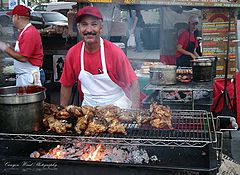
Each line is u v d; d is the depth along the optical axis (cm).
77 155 253
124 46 596
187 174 213
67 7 1282
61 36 729
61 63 738
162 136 240
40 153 259
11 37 641
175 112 298
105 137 231
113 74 333
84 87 345
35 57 488
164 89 415
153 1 458
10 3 675
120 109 286
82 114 271
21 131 240
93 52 326
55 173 220
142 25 639
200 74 452
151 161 239
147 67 517
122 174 217
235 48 491
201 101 449
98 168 220
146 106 430
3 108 238
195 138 231
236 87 482
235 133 552
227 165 322
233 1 461
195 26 611
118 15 552
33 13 1174
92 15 302
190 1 462
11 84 547
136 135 245
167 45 622
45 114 271
